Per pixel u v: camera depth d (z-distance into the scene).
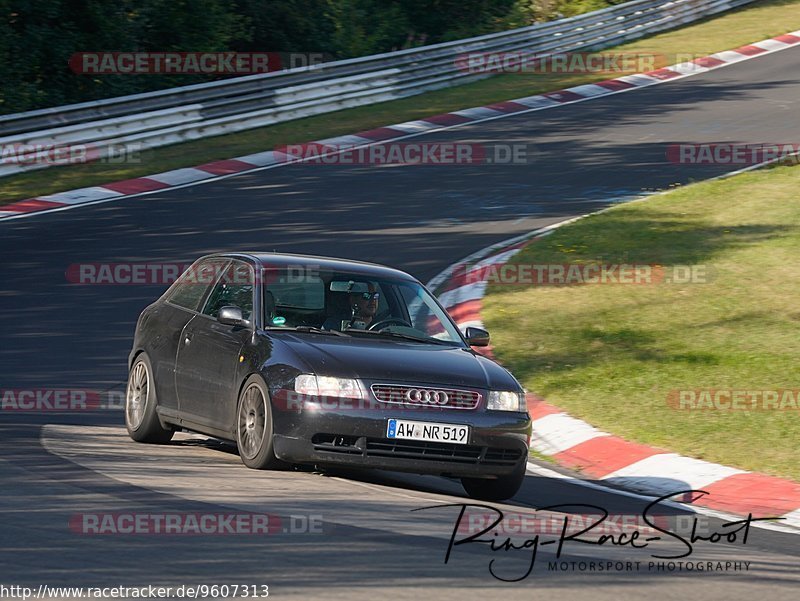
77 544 20.19
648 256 60.12
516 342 47.34
